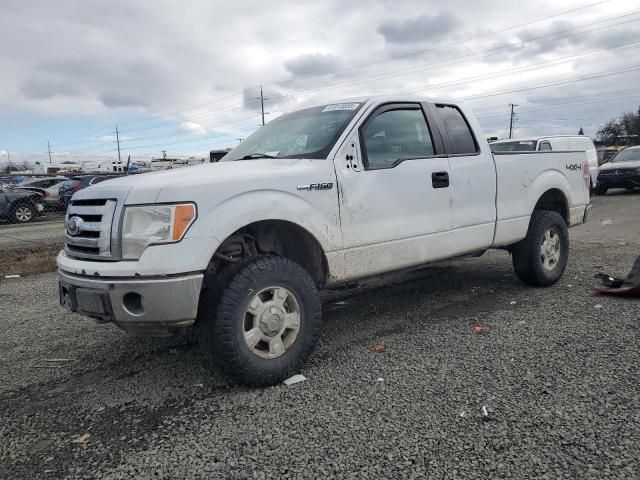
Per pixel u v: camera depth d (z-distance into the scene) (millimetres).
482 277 6574
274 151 4430
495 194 5227
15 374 4094
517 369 3625
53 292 6938
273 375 3535
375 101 4496
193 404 3375
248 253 3832
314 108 4859
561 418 2934
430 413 3059
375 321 4977
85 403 3498
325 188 3904
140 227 3234
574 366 3627
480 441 2740
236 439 2893
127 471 2652
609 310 4879
